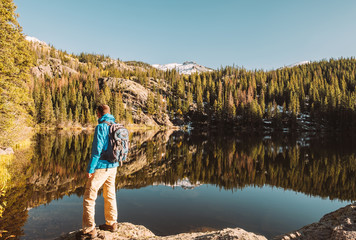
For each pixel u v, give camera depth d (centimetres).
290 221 776
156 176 1434
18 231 521
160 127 9444
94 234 316
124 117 8612
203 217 782
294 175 1522
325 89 9956
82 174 1180
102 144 304
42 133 4372
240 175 1521
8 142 1659
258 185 1281
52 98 7581
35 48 16538
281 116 8550
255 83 12950
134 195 1029
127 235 357
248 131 8150
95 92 9325
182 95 12425
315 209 908
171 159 2078
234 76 15712
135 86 11838
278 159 2114
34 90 6175
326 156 2269
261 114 8488
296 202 998
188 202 951
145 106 10462
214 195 1079
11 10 1322
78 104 7581
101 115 334
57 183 987
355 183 1320
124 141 324
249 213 844
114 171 336
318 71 13788
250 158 2173
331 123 7706
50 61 15112
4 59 1285
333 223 311
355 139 4634
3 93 1358
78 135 4153
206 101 12131
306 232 304
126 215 775
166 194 1057
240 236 275
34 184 933
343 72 12925
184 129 9350
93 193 315
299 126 8225
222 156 2275
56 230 536
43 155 1669
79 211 675
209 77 15712
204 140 4312
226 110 9519
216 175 1513
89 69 15450
